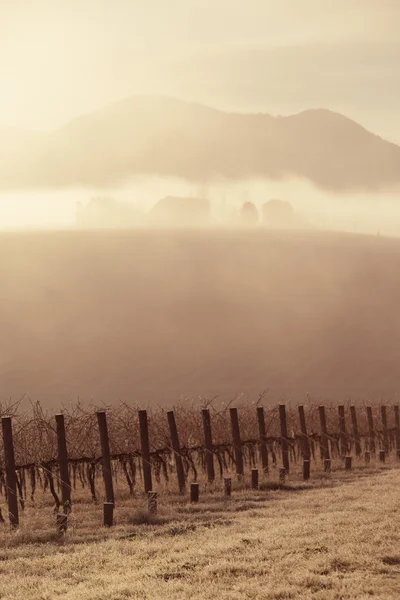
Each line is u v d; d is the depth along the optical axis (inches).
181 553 949.8
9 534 1172.5
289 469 2006.6
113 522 1252.5
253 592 756.6
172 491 1658.5
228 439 1979.6
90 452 1606.8
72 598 762.8
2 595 796.0
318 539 994.1
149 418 1768.0
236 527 1134.4
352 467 2069.4
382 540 973.2
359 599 707.4
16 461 1508.4
